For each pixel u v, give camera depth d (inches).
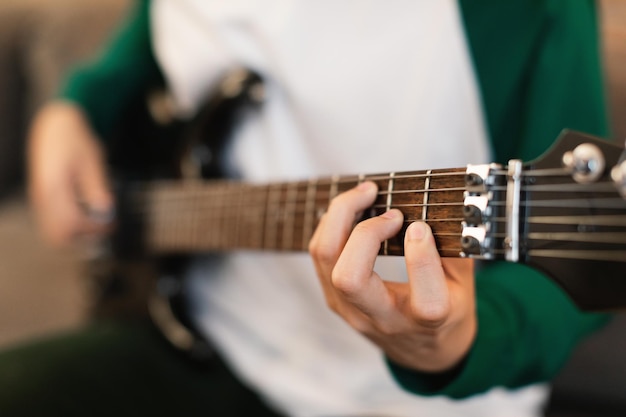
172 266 35.2
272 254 31.9
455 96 27.3
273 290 32.1
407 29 28.3
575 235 18.0
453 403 28.7
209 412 31.4
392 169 28.5
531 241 18.6
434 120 27.5
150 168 37.1
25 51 58.4
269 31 30.6
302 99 30.0
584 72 26.2
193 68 34.0
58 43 55.2
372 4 28.8
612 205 17.5
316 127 30.0
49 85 55.5
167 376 32.2
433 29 27.6
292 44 30.0
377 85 28.7
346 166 29.6
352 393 29.6
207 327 33.9
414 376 22.7
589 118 26.0
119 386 31.0
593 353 33.2
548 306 23.8
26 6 58.7
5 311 46.5
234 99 31.9
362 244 19.4
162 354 33.2
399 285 20.8
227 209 28.3
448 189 19.4
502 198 18.8
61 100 41.1
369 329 21.3
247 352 32.2
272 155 31.8
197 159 33.6
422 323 19.4
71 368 31.0
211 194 29.6
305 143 30.8
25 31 58.5
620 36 33.7
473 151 27.4
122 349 32.7
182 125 35.2
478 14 27.0
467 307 20.8
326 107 29.5
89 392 30.4
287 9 30.3
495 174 18.8
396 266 27.6
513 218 18.6
